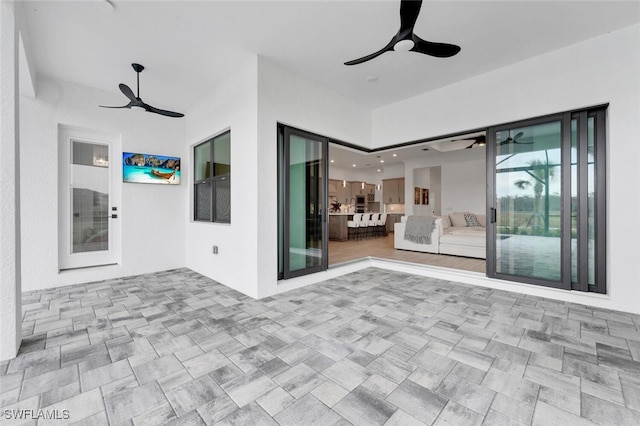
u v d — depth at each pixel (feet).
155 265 15.48
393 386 5.53
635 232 9.18
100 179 14.21
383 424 4.56
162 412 4.83
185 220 16.70
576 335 7.67
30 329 8.10
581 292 10.34
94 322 8.61
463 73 12.35
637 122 9.09
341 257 18.75
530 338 7.50
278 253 12.05
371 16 8.69
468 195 29.22
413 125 14.85
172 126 16.22
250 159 11.16
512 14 8.61
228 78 12.43
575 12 8.50
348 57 11.07
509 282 11.89
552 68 10.62
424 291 11.80
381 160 31.68
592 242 10.29
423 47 7.61
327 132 13.78
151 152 15.38
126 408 4.93
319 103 13.35
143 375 5.90
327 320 8.73
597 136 10.15
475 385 5.56
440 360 6.45
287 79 11.93
